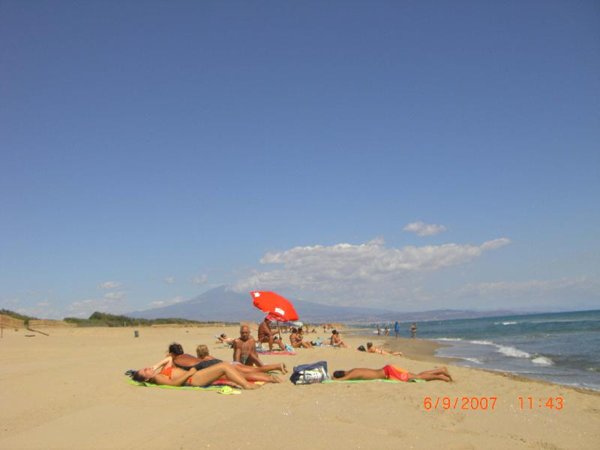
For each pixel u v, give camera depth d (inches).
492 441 262.2
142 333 1761.8
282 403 336.5
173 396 362.6
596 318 3639.3
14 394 371.9
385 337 2055.9
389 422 288.2
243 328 514.6
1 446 241.4
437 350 1194.0
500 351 1090.7
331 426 273.7
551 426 300.0
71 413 307.1
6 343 1008.2
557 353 987.3
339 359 696.4
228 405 328.8
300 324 1136.2
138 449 233.3
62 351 792.3
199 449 233.1
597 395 431.5
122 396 362.0
